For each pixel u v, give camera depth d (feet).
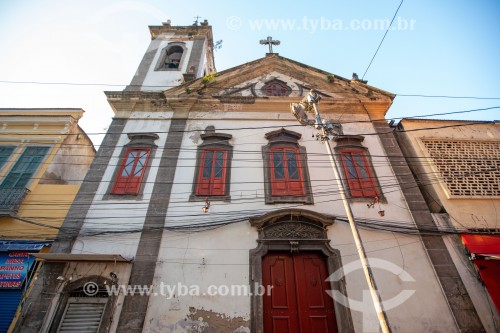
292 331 25.71
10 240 31.73
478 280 27.78
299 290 27.58
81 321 25.88
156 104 41.37
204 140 37.78
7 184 36.52
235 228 30.30
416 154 36.81
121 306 26.02
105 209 31.55
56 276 27.45
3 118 42.09
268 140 37.70
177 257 28.55
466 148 37.35
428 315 25.85
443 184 34.12
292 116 40.11
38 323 25.18
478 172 35.24
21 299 28.48
